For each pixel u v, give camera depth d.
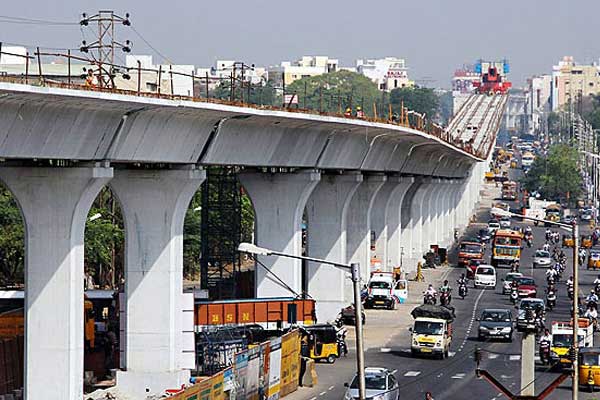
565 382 101.12
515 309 151.25
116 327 111.50
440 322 113.81
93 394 90.31
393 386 87.38
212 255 146.00
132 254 96.31
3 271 144.25
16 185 84.75
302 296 118.38
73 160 83.81
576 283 78.50
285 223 126.19
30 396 85.25
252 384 86.44
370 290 151.88
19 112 72.69
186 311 97.06
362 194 164.88
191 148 95.25
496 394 94.12
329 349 109.06
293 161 120.06
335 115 118.50
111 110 80.19
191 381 95.81
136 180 95.75
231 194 146.75
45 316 84.94
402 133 141.38
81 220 85.56
